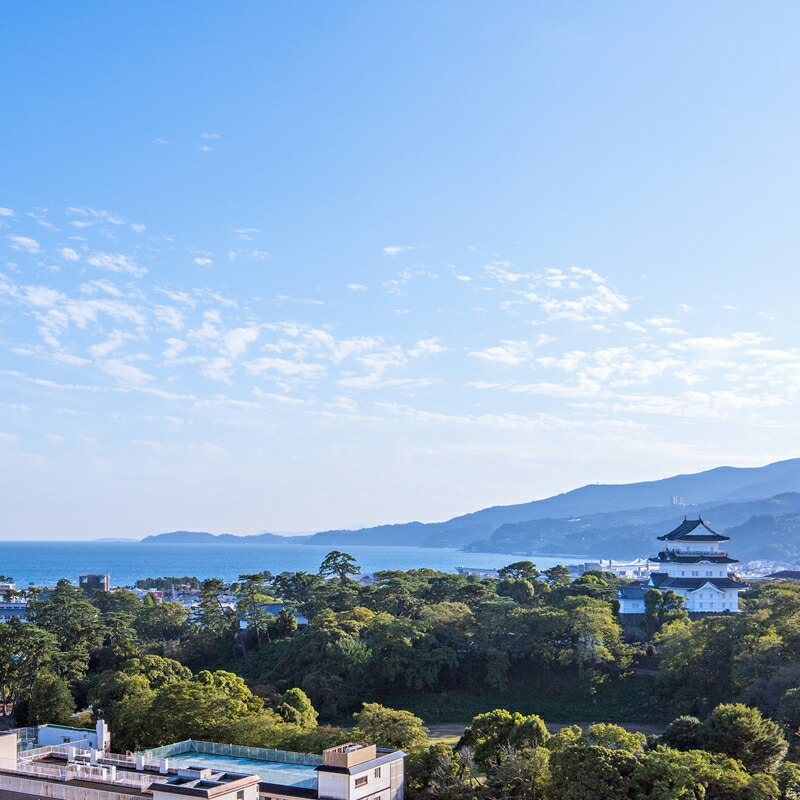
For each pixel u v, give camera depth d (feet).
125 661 591.78
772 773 352.28
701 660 570.87
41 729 417.28
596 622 616.80
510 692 614.34
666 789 305.12
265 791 310.24
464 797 341.21
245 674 638.94
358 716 431.84
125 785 308.60
